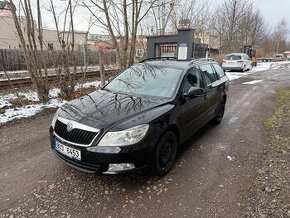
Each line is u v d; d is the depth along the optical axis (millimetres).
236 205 3055
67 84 8203
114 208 2980
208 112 5270
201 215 2889
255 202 3088
